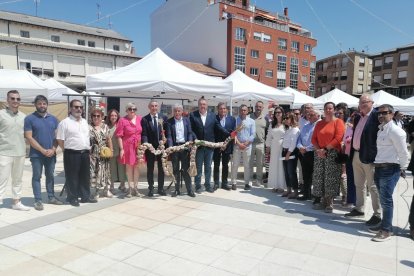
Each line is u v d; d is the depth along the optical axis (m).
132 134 5.98
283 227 4.67
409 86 49.00
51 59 30.88
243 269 3.41
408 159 4.08
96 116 5.96
